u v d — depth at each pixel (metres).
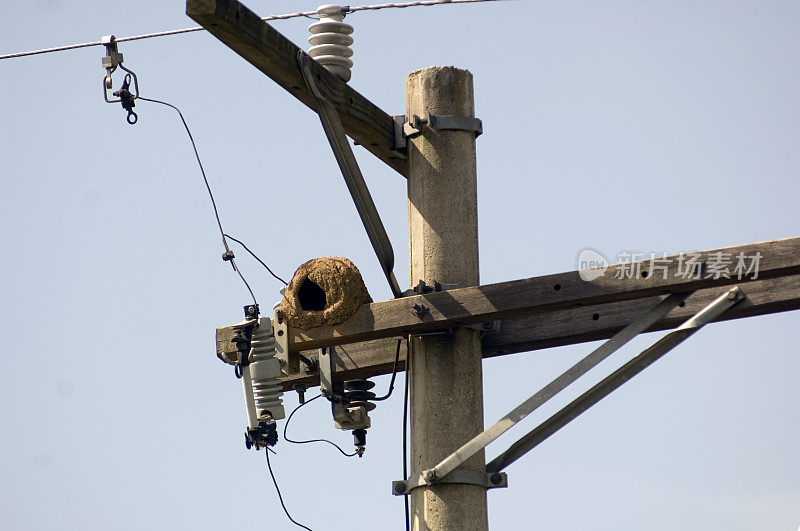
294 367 30.67
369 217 29.66
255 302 30.47
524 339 30.77
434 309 28.88
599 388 29.14
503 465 29.27
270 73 28.89
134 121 29.64
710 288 29.38
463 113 30.81
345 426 32.72
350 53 30.89
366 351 32.03
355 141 31.22
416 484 29.14
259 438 30.41
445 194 30.44
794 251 26.20
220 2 27.08
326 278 29.75
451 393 29.52
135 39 29.67
